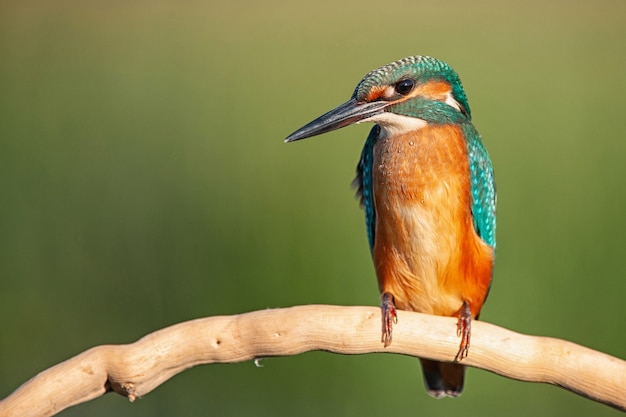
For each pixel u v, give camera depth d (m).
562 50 18.39
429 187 7.90
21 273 12.77
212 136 14.79
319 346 6.30
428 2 22.20
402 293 8.25
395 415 11.54
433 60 8.09
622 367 5.91
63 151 14.23
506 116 14.92
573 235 12.41
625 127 14.54
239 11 21.30
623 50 18.31
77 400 6.11
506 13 21.06
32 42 18.41
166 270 12.71
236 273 12.55
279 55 18.61
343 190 13.13
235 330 6.18
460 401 11.67
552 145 14.02
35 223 13.16
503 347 6.23
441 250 7.97
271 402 11.59
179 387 11.67
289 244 12.56
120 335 12.52
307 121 15.33
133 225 13.10
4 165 13.94
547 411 11.71
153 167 13.93
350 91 16.75
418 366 11.56
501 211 12.64
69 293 12.73
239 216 13.02
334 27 20.38
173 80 16.84
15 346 12.53
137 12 20.55
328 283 12.33
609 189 13.05
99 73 16.97
